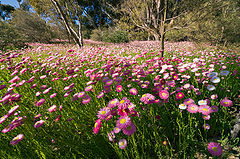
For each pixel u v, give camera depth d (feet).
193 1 11.49
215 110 4.00
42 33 57.11
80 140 4.66
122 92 6.88
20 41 35.83
